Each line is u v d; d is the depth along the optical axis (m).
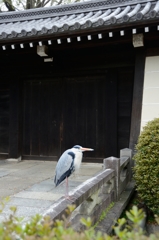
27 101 6.86
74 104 6.47
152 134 3.46
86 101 6.39
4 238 1.06
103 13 6.44
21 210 3.03
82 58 5.94
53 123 6.64
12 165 6.10
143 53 4.97
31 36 4.75
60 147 6.53
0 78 6.90
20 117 6.77
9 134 6.75
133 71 5.97
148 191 3.40
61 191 3.88
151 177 3.36
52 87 6.69
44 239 1.08
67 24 4.44
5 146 6.96
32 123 6.80
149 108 4.85
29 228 1.20
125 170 4.21
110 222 2.73
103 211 2.91
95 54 5.80
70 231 1.17
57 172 2.36
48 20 7.04
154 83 4.87
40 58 6.19
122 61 5.71
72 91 6.50
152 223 3.58
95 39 4.91
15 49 5.54
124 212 3.47
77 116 6.45
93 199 2.55
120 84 6.10
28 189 4.00
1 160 6.81
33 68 6.46
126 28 4.34
